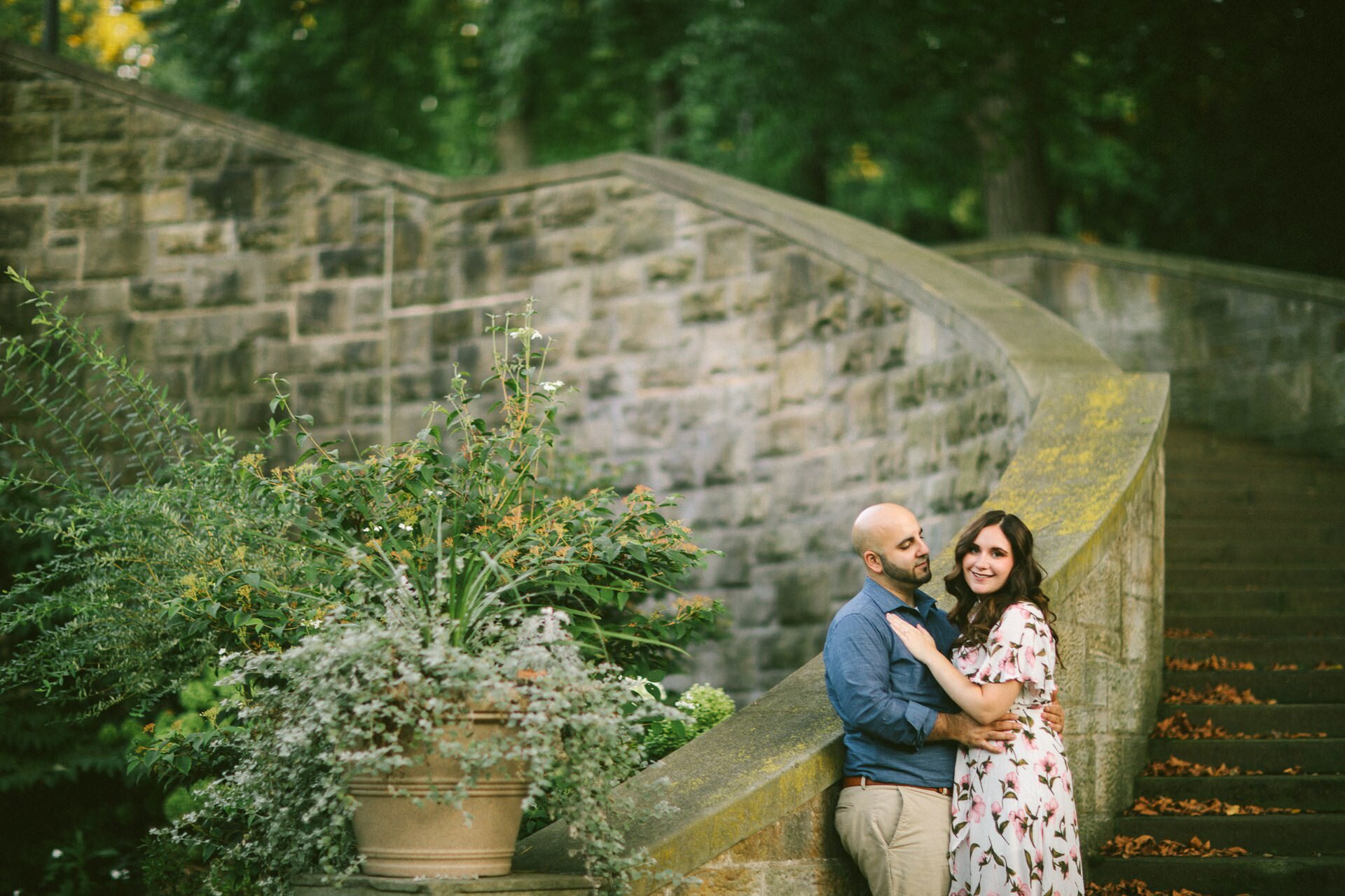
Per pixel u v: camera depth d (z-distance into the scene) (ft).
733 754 13.84
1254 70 48.42
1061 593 16.47
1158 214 60.13
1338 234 53.52
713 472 33.96
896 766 13.07
